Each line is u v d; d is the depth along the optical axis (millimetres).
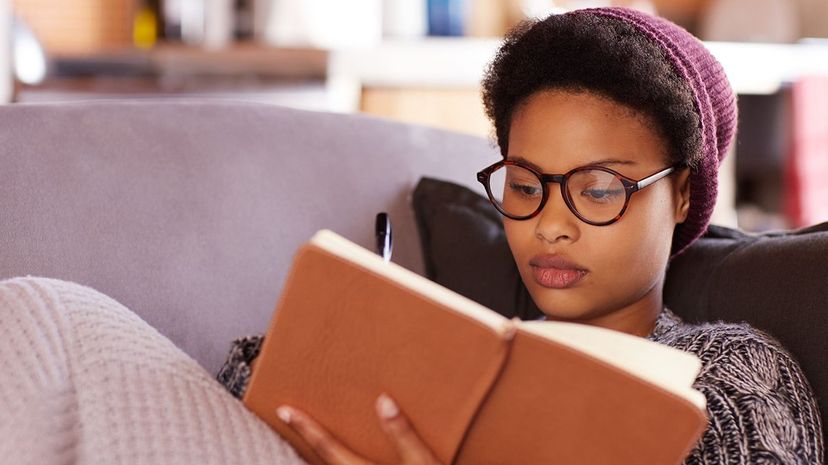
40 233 1202
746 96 3277
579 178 1082
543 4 3396
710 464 978
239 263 1319
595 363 764
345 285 809
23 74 2740
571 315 1114
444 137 1594
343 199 1435
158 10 3463
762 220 3348
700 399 756
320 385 859
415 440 828
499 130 1237
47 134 1261
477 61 2951
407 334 804
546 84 1116
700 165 1161
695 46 1194
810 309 1135
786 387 1056
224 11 3393
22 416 876
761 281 1203
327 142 1463
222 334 1285
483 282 1410
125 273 1238
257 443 888
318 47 2994
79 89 2809
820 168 3158
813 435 1032
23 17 3045
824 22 3574
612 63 1088
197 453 874
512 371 796
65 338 924
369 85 2953
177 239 1284
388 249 1143
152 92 2838
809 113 3137
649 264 1125
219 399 913
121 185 1273
